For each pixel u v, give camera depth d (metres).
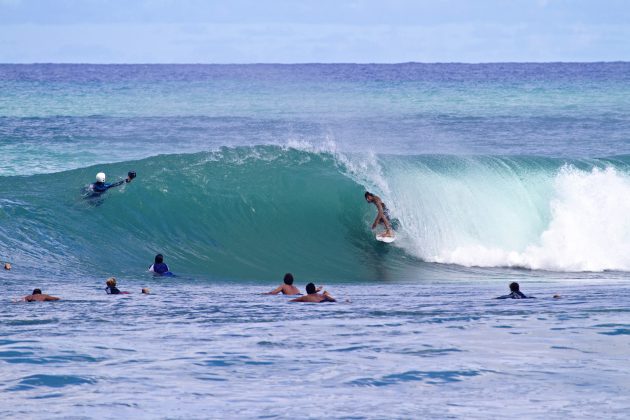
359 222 50.62
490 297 33.16
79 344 20.67
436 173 53.62
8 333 22.53
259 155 54.94
